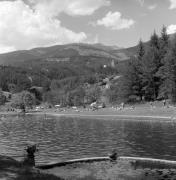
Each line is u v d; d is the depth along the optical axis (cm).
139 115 10125
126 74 13312
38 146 4041
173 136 4700
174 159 2956
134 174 2248
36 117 13225
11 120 11044
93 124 7912
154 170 2358
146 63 12731
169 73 10994
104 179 2105
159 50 13200
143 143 4072
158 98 12381
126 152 3416
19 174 1772
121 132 5612
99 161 2692
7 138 5156
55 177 1881
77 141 4534
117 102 15225
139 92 13212
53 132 6144
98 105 16612
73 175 2217
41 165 2470
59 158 3178
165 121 7781
